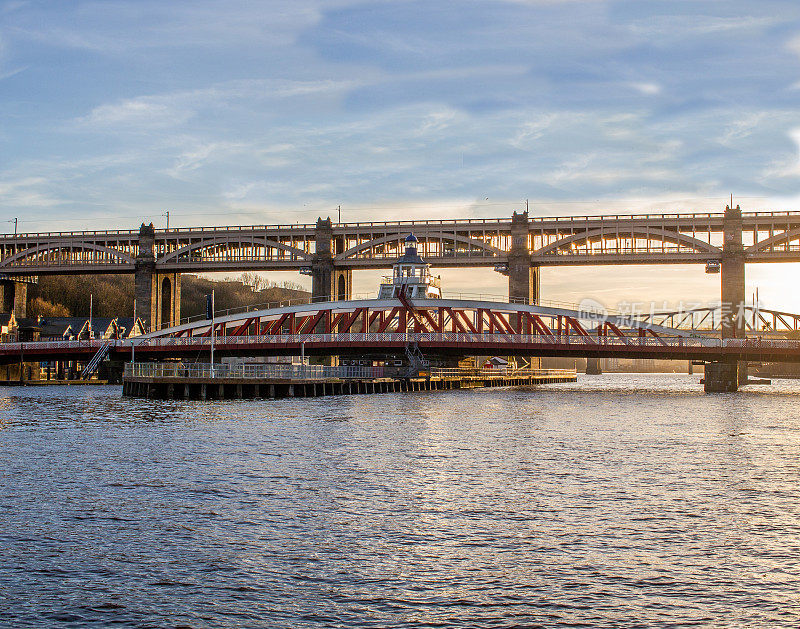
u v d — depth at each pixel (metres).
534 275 193.62
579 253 183.12
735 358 145.50
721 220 177.12
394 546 34.69
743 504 42.09
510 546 34.78
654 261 178.62
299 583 30.55
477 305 145.25
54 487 45.09
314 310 148.38
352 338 144.25
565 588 30.25
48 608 28.19
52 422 78.12
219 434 67.62
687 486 46.56
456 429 73.06
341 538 35.72
